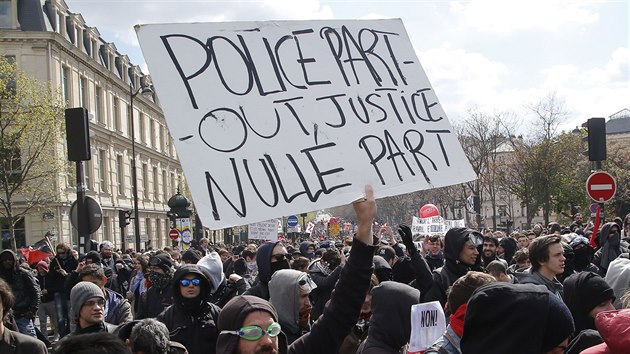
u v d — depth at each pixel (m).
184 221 30.73
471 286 4.14
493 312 2.96
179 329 5.76
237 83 4.32
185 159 4.12
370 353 4.43
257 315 3.64
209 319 5.87
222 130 4.21
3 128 34.91
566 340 3.01
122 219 34.50
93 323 6.10
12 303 5.16
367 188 4.11
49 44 40.50
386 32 4.78
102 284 7.82
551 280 6.38
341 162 4.34
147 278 9.21
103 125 48.62
